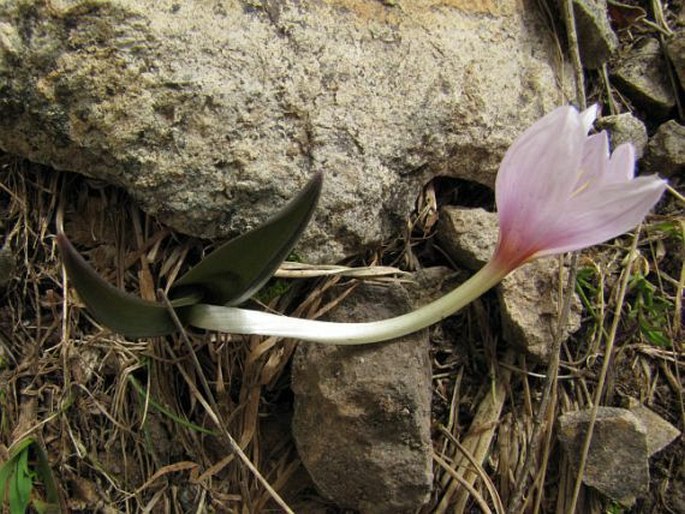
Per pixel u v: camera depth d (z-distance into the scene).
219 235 0.14
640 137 0.18
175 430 0.15
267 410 0.15
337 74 0.14
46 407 0.15
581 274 0.16
